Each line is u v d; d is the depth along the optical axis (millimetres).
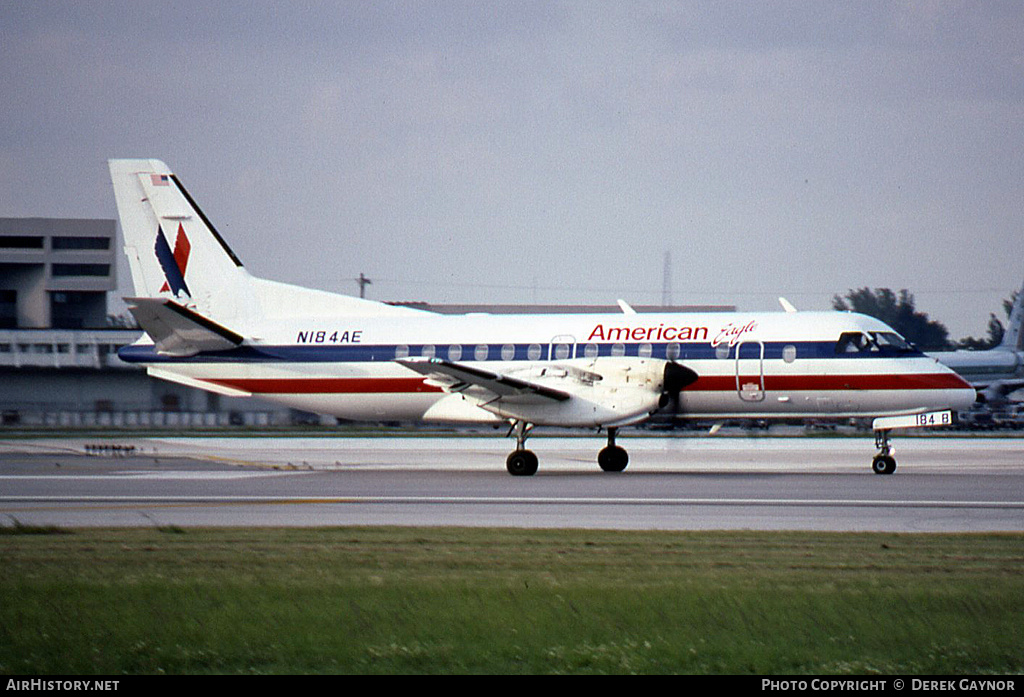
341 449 152000
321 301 119188
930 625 41938
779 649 39719
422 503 81312
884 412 105562
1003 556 56188
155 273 121500
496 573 51969
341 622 42938
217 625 42562
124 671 37875
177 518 72562
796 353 106312
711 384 107438
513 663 38594
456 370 100188
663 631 41750
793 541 61406
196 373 119688
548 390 101938
